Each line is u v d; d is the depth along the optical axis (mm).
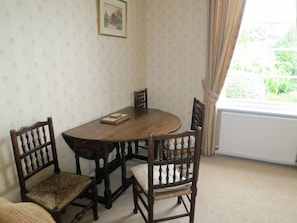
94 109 2576
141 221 1954
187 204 2168
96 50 2494
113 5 2646
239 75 3170
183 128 3512
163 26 3291
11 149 1704
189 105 3391
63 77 2105
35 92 1845
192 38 3148
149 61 3521
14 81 1667
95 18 2424
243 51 3100
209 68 3010
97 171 2436
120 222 1938
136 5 3104
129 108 3094
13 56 1638
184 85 3357
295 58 2883
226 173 2734
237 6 2691
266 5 2863
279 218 1981
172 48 3309
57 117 2092
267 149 2932
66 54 2107
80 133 2109
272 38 2945
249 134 2977
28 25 1720
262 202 2197
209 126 3119
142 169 1902
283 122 2775
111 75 2801
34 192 1661
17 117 1721
